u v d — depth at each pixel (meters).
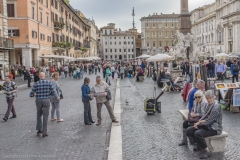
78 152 7.61
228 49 76.38
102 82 10.74
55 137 9.12
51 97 11.31
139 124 10.68
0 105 16.39
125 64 46.78
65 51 62.94
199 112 7.70
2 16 32.66
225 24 76.88
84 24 92.88
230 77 28.69
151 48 121.50
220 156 7.12
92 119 11.69
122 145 8.18
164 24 121.31
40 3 45.66
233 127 9.91
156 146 8.04
